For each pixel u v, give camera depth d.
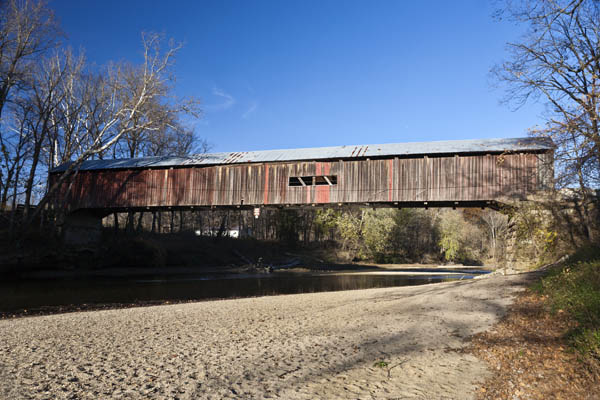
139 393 4.77
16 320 10.65
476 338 7.16
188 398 4.61
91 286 20.55
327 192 24.14
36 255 25.34
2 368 5.82
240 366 5.89
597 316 6.16
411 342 7.18
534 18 10.82
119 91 28.36
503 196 20.88
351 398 4.59
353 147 25.19
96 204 27.45
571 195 17.16
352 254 50.47
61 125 31.00
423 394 4.68
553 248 17.61
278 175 25.05
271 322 9.76
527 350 5.90
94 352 6.79
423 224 56.59
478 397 4.55
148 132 34.09
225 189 25.73
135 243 32.44
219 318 10.52
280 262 43.53
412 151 22.77
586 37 11.48
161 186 26.72
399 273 35.00
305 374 5.49
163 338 7.92
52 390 4.87
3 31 23.81
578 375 4.66
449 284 17.14
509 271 20.28
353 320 9.70
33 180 27.69
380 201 23.16
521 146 20.16
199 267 35.75
